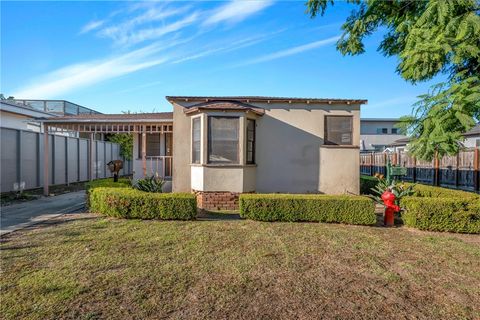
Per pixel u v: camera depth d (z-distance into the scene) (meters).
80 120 10.80
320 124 9.94
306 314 3.00
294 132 9.91
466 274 4.06
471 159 11.24
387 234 6.05
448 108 6.10
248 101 9.80
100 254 4.55
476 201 6.35
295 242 5.34
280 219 6.96
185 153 9.76
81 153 16.08
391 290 3.56
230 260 4.40
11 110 15.01
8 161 10.87
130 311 2.99
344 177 9.92
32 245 4.98
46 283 3.55
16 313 2.90
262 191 9.82
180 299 3.24
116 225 6.38
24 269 3.96
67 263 4.18
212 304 3.15
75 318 2.84
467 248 5.18
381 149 33.66
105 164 18.66
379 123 37.94
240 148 8.83
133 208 6.95
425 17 6.66
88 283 3.57
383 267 4.27
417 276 3.97
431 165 13.67
